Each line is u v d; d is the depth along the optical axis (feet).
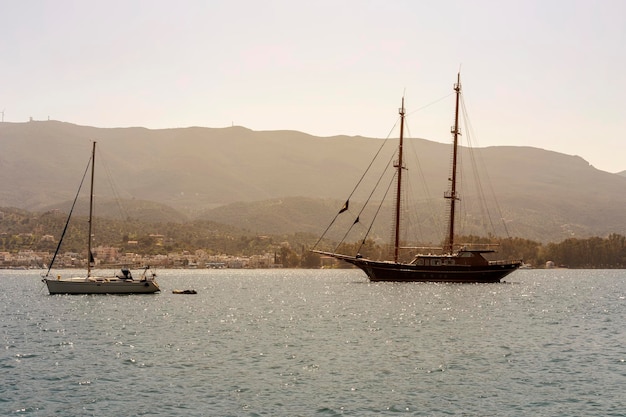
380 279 536.83
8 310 340.80
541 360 188.34
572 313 332.80
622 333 248.73
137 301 399.44
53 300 403.13
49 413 134.72
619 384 158.81
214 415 133.49
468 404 141.59
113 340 230.27
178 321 291.99
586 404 141.79
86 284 424.05
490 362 185.26
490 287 538.88
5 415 133.39
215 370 173.78
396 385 157.17
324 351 203.82
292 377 165.17
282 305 389.19
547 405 141.08
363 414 134.51
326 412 135.64
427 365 180.45
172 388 153.99
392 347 211.82
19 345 219.00
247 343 221.46
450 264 527.40
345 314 325.42
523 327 268.21
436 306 368.48
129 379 163.22
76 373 170.30
